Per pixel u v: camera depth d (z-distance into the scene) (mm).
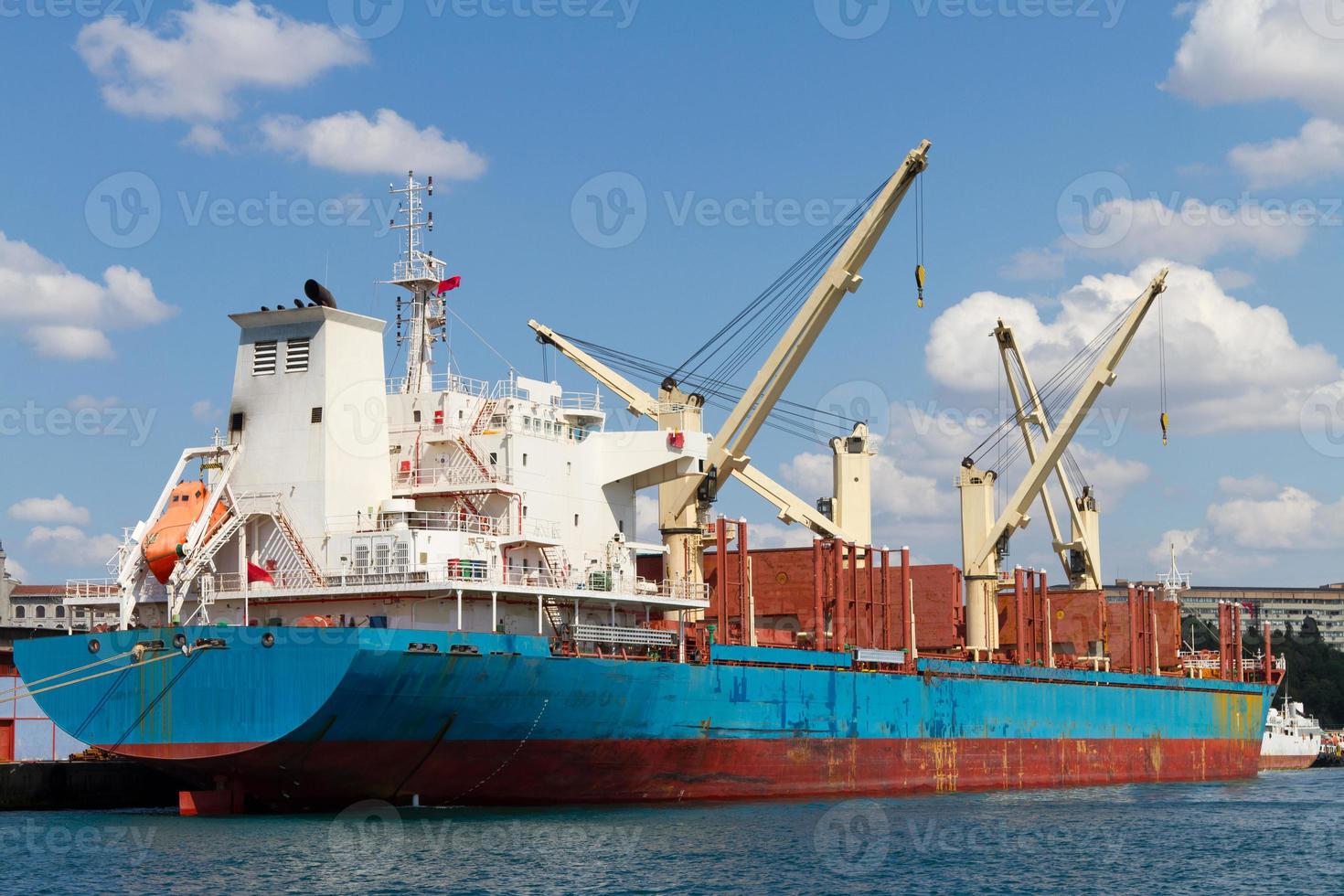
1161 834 61688
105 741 54000
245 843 50469
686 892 44688
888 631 75562
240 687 51938
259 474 58625
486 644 53750
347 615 56844
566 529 64500
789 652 68250
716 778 64250
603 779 60219
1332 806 74562
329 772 53562
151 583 58375
